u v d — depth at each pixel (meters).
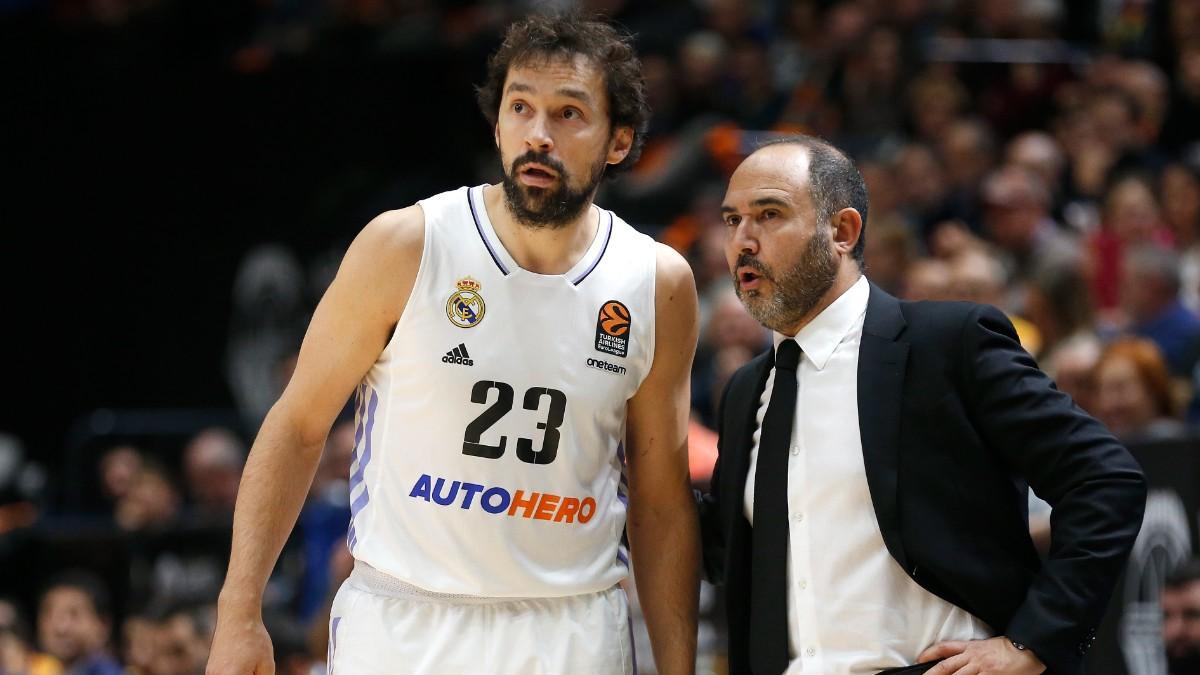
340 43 37.69
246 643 11.68
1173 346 23.05
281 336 33.47
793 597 11.73
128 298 34.31
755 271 11.87
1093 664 16.16
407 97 35.44
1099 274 26.78
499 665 11.98
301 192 34.88
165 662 20.61
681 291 12.72
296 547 24.89
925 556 11.33
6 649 21.61
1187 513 16.56
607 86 12.11
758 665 11.92
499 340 12.02
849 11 34.25
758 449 12.12
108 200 34.62
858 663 11.41
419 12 38.22
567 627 12.24
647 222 32.28
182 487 30.36
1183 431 16.95
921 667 11.26
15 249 34.44
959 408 11.55
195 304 34.16
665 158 32.91
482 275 12.07
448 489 11.98
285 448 12.19
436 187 34.72
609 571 12.59
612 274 12.42
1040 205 27.52
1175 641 16.11
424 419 12.02
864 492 11.59
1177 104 31.53
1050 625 10.84
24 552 25.66
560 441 12.12
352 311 12.06
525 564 12.09
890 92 33.03
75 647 22.30
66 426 33.94
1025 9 34.28
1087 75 32.75
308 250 34.09
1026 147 29.84
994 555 11.45
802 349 12.05
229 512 26.72
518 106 12.01
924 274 22.59
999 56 33.56
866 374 11.77
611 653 12.41
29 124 34.84
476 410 11.96
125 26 36.84
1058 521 11.17
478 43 35.88
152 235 34.56
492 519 11.98
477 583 12.00
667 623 13.04
